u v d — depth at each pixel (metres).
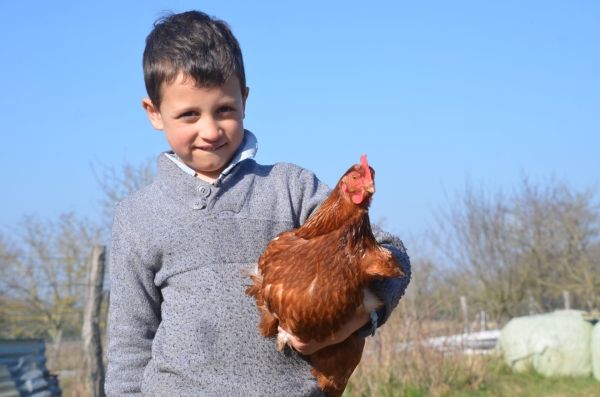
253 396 2.43
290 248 2.41
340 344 2.56
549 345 14.20
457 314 15.44
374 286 2.53
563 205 28.88
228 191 2.68
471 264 28.03
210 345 2.47
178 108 2.55
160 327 2.63
